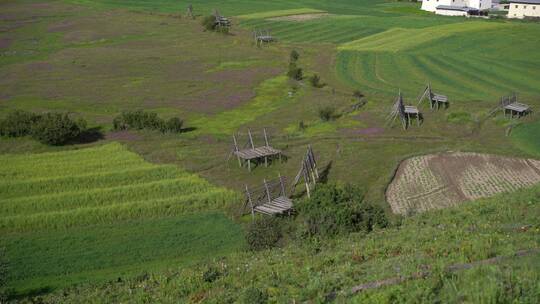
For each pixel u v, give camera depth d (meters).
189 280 24.98
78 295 25.86
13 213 36.19
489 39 103.06
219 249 32.19
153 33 112.88
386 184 41.22
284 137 52.72
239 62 88.00
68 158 46.06
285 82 75.06
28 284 28.30
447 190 40.28
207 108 63.06
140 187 40.28
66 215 35.72
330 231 29.22
